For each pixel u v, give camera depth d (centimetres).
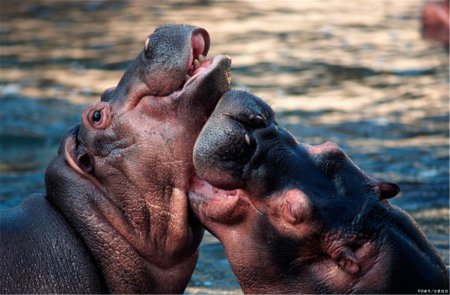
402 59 2080
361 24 2502
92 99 1747
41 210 866
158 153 855
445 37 2303
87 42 2245
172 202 863
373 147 1482
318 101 1745
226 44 2209
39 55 2108
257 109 797
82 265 841
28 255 834
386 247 776
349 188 793
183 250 879
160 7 2727
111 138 866
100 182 873
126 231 860
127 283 862
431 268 783
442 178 1340
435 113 1670
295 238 792
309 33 2367
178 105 845
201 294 979
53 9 2686
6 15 2594
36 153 1471
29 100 1739
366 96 1784
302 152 808
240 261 814
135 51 2134
